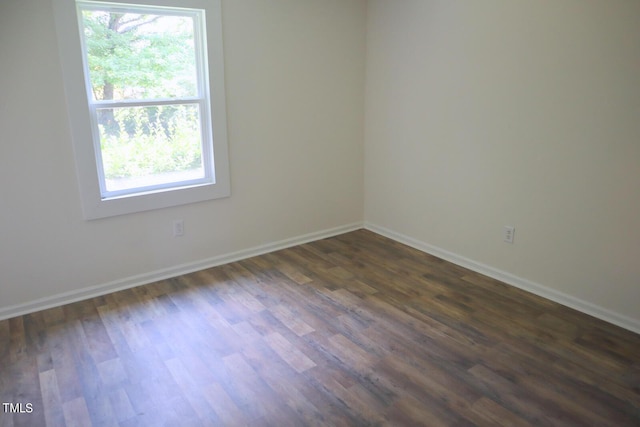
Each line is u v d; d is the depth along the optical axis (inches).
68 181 114.2
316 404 82.0
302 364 93.5
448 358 94.9
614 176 102.4
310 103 151.2
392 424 77.2
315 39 146.7
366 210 174.9
